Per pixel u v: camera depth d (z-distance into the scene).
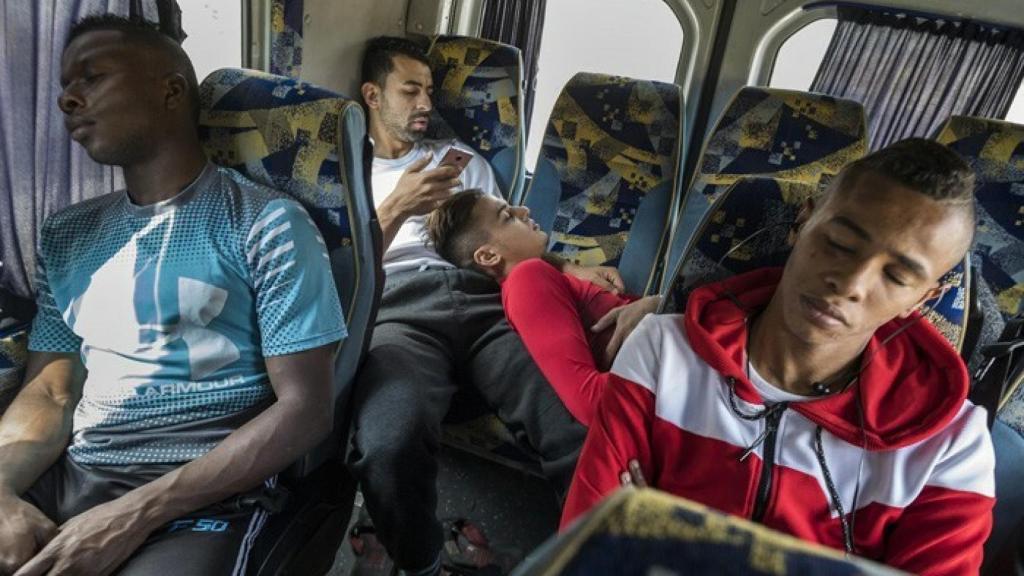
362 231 1.37
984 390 1.40
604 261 2.60
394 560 1.53
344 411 1.49
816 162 2.31
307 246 1.22
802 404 0.98
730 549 0.27
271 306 1.21
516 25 3.10
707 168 2.41
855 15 2.72
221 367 1.24
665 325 1.10
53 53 1.43
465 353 1.89
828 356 0.96
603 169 2.60
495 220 2.05
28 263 1.47
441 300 1.96
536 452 1.77
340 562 1.78
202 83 1.37
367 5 2.77
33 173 1.45
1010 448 1.51
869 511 0.98
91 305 1.25
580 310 1.85
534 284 1.75
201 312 1.21
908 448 0.96
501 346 1.83
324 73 2.55
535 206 2.66
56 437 1.26
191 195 1.22
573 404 1.54
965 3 2.54
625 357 1.11
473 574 1.72
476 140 2.88
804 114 2.32
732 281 1.12
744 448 1.01
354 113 1.33
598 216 2.61
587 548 0.26
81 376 1.33
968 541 0.92
